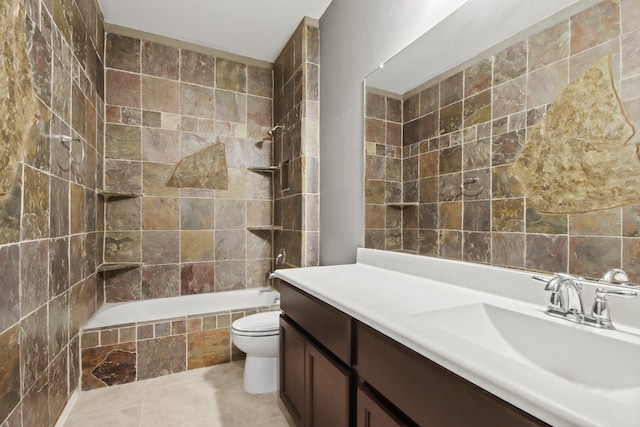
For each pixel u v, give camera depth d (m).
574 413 0.40
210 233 2.76
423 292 1.11
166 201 2.61
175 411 1.69
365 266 1.69
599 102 0.79
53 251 1.41
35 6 1.22
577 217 0.83
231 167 2.84
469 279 1.14
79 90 1.78
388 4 1.61
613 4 0.76
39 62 1.25
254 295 2.78
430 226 1.33
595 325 0.75
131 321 2.18
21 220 1.11
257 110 2.95
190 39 2.61
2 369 0.98
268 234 2.99
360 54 1.83
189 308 2.60
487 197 1.09
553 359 0.77
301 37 2.33
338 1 2.07
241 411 1.69
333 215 2.11
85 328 1.89
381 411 0.80
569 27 0.85
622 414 0.40
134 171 2.51
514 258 1.00
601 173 0.78
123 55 2.47
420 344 0.67
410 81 1.45
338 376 1.01
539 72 0.93
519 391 0.47
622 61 0.74
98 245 2.26
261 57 2.90
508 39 1.02
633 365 0.64
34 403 1.21
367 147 1.74
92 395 1.83
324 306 1.12
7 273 1.02
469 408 0.56
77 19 1.74
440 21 1.30
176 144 2.64
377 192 1.66
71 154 1.64
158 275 2.58
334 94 2.11
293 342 1.40
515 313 0.87
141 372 2.01
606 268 0.78
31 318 1.19
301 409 1.32
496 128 1.06
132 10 2.23
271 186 3.00
